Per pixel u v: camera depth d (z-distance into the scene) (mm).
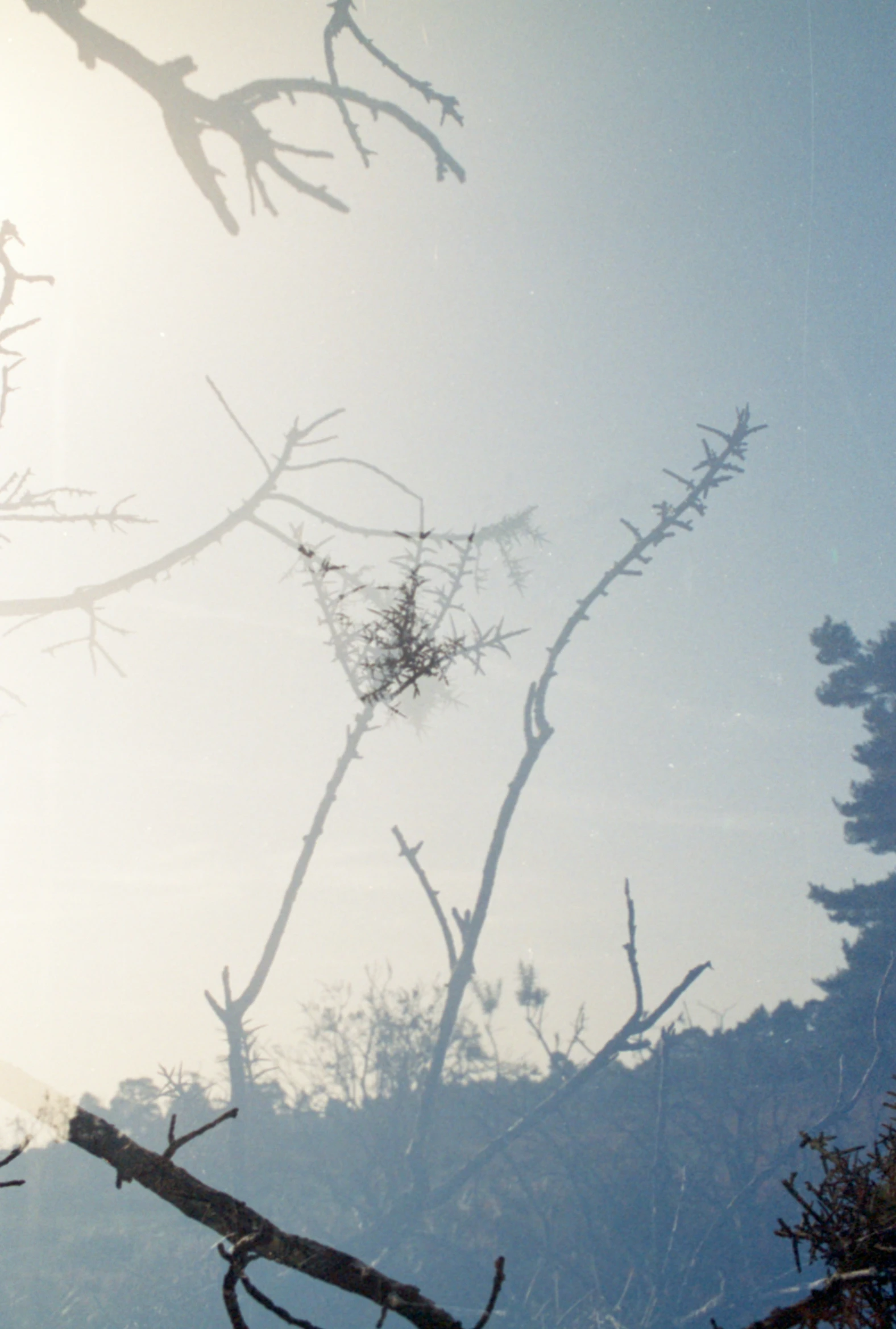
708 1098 29359
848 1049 30688
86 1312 20641
